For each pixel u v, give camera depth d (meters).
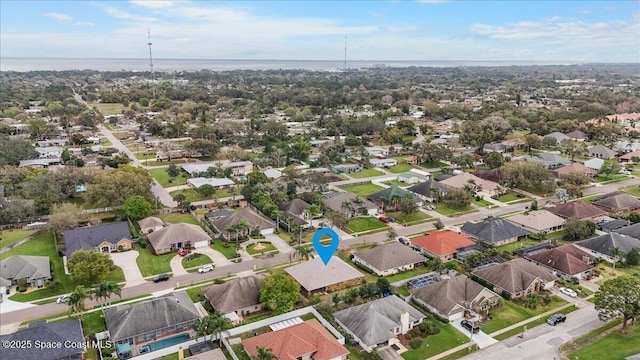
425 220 137.62
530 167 164.88
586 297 92.62
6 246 114.00
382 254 105.38
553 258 104.56
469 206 150.25
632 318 79.69
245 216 125.94
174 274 101.56
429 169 198.88
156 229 125.25
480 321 83.69
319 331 75.25
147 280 98.69
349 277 97.44
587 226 123.12
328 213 129.00
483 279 97.38
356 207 138.75
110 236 114.06
